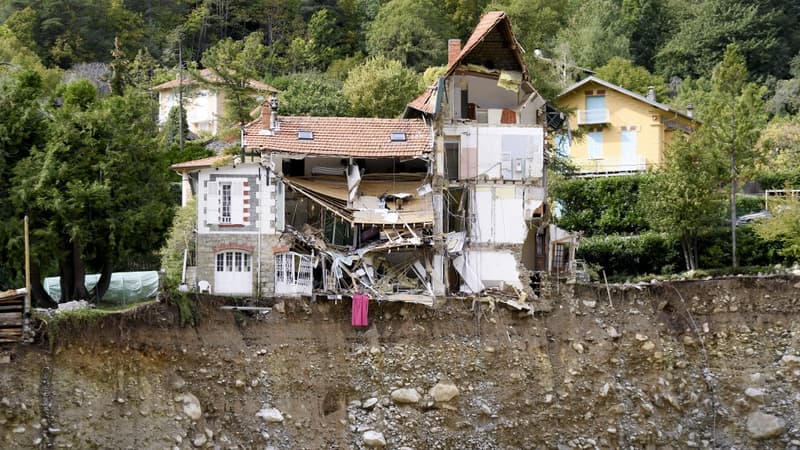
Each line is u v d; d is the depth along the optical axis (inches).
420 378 2516.0
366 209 2637.8
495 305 2625.5
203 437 2277.3
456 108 2787.9
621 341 2689.5
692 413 2662.4
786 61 4997.5
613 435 2568.9
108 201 2396.7
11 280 2373.3
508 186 2733.8
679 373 2699.3
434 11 4913.9
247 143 2591.0
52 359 2161.7
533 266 2827.3
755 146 3324.3
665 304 2765.7
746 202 3221.0
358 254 2593.5
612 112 3678.6
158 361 2301.9
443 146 2694.4
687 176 2965.1
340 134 2691.9
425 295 2581.2
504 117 2770.7
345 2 5280.5
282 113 3545.8
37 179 2345.0
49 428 2110.0
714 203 2962.6
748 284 2807.6
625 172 3555.6
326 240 2632.9
